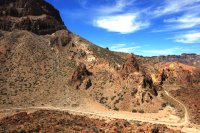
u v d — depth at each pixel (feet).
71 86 422.82
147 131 232.94
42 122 241.76
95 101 385.09
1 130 209.77
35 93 398.83
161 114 336.90
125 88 390.01
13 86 409.49
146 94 371.15
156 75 496.23
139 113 342.23
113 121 286.46
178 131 261.65
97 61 476.13
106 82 423.23
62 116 286.46
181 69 533.96
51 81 437.58
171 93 435.12
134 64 424.46
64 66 480.64
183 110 356.38
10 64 467.52
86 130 217.77
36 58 491.72
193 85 498.28
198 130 280.10
